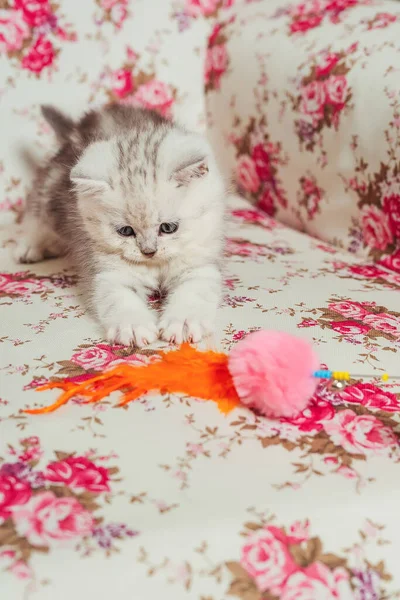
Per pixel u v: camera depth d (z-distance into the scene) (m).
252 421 0.37
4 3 0.62
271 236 0.61
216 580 0.31
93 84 0.66
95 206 0.48
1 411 0.38
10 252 0.59
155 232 0.47
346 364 0.41
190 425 0.37
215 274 0.50
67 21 0.64
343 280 0.52
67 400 0.39
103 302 0.47
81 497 0.34
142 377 0.40
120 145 0.49
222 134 0.69
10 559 0.31
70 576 0.31
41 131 0.65
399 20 0.56
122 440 0.36
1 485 0.34
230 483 0.34
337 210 0.59
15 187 0.65
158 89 0.68
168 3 0.67
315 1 0.62
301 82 0.59
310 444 0.36
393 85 0.52
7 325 0.46
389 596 0.32
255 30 0.65
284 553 0.32
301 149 0.61
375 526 0.33
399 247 0.54
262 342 0.38
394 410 0.38
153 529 0.32
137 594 0.31
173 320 0.45
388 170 0.53
